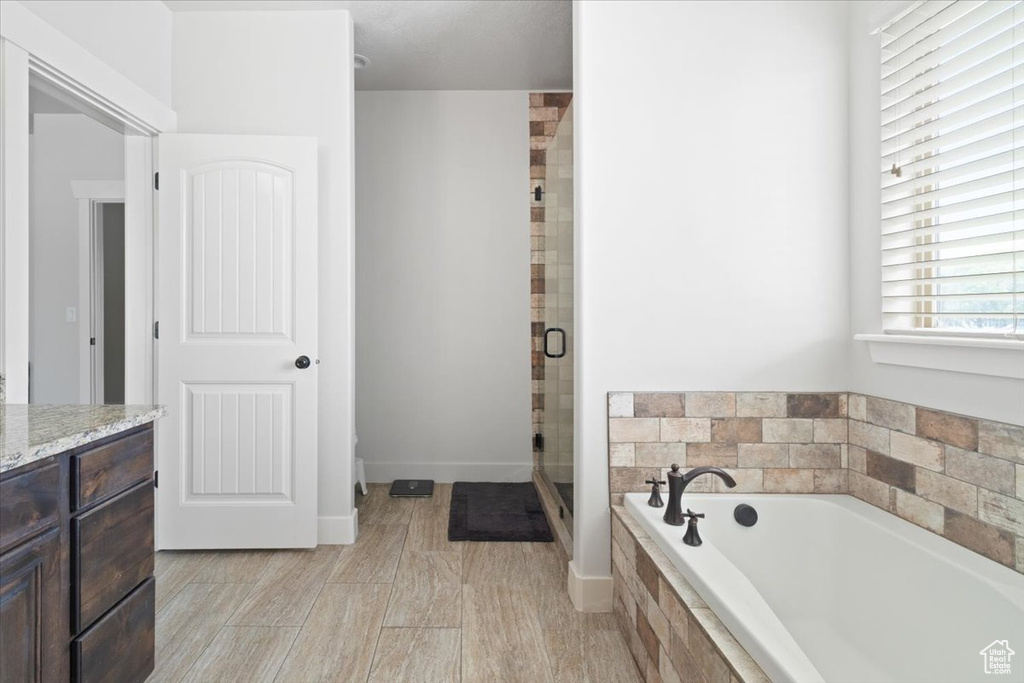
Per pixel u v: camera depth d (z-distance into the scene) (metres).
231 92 2.50
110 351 4.80
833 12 1.93
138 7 2.24
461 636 1.75
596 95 1.92
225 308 2.39
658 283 1.94
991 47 1.36
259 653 1.64
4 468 0.88
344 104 2.53
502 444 3.60
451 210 3.57
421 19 2.66
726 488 1.94
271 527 2.40
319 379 2.54
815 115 1.93
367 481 3.55
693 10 1.93
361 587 2.08
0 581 0.89
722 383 1.95
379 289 3.55
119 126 2.29
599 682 1.53
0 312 1.60
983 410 1.39
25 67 1.67
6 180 1.60
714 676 1.07
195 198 2.37
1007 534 1.31
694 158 1.93
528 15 2.65
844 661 1.48
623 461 1.93
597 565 1.94
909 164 1.63
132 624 1.26
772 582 1.78
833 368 1.95
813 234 1.94
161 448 2.38
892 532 1.54
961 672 1.27
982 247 1.42
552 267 2.76
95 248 3.81
